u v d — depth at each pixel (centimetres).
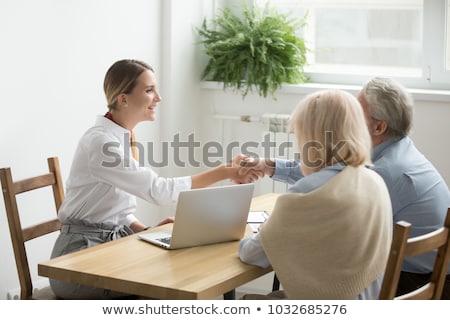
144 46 360
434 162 348
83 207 266
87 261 221
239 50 378
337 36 381
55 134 316
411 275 250
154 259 223
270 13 380
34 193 311
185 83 382
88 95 331
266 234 209
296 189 208
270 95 378
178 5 371
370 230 204
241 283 209
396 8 366
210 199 229
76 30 321
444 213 251
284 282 206
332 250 201
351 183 205
